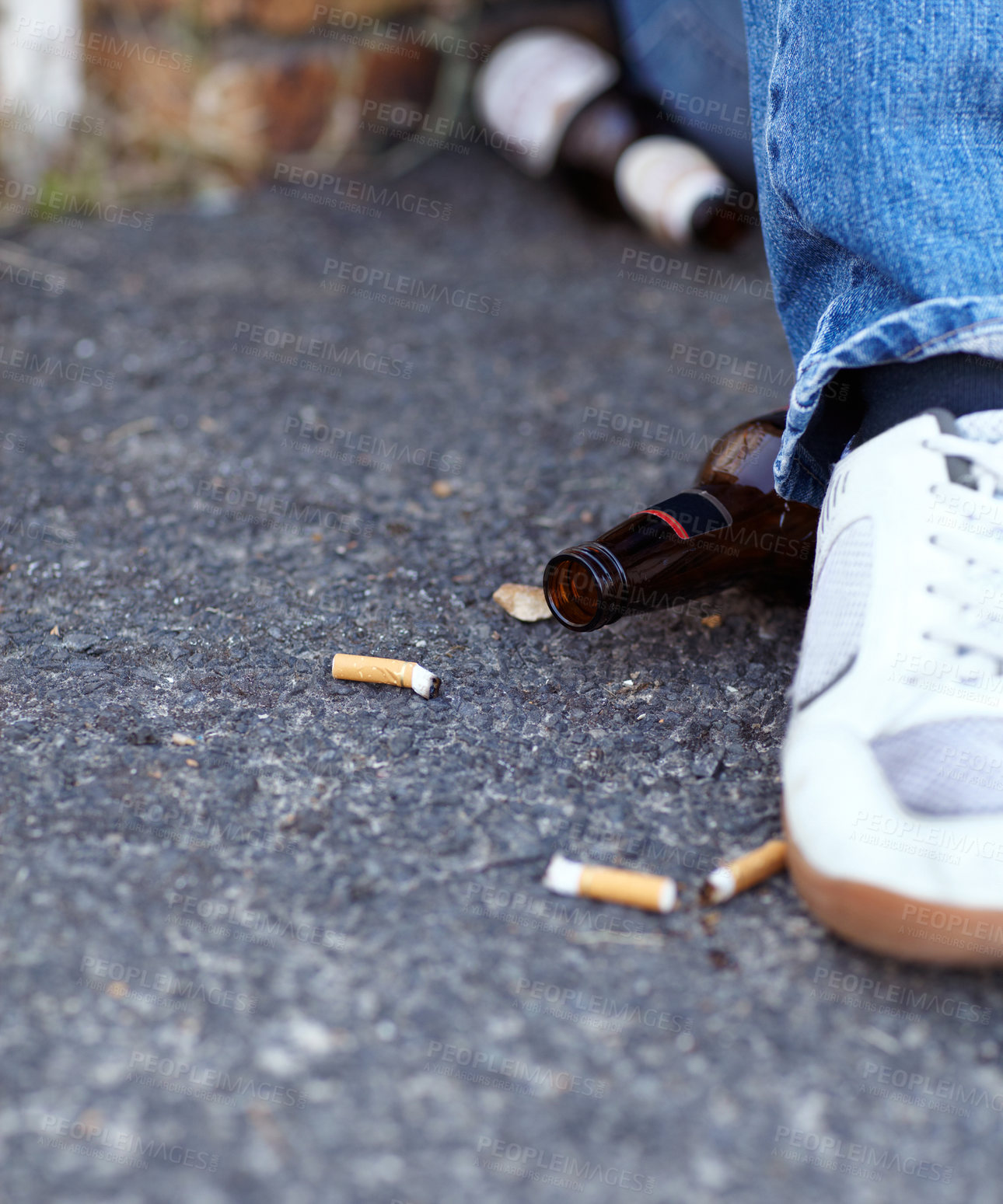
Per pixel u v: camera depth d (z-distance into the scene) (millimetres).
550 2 3338
